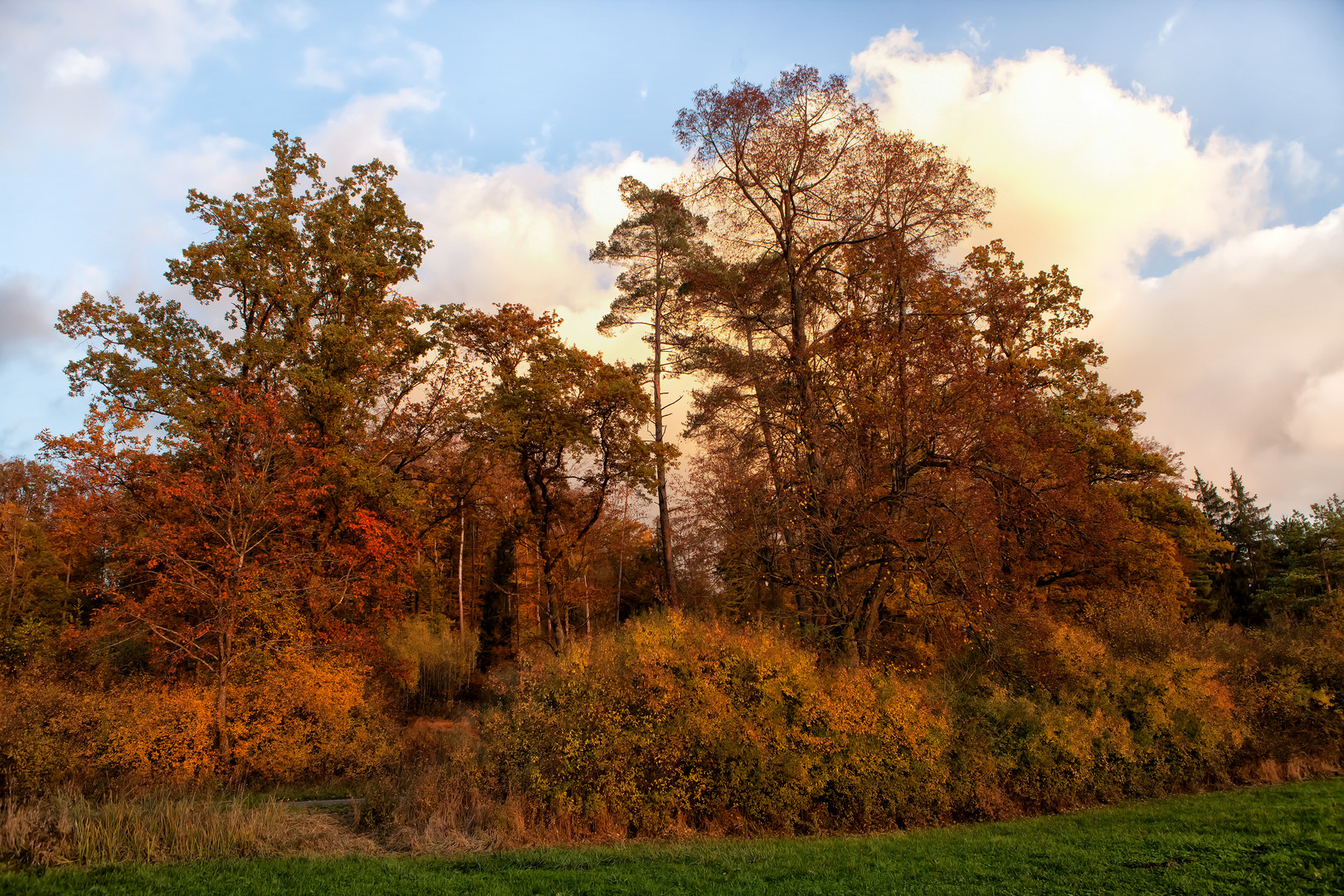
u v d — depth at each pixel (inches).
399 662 1059.3
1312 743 617.3
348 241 971.3
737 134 802.2
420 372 1064.2
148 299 879.1
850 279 784.3
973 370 687.1
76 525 694.5
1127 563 932.6
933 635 735.1
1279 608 1854.1
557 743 474.6
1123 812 474.3
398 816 455.8
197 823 405.7
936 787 491.8
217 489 706.8
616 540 1606.8
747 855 382.0
